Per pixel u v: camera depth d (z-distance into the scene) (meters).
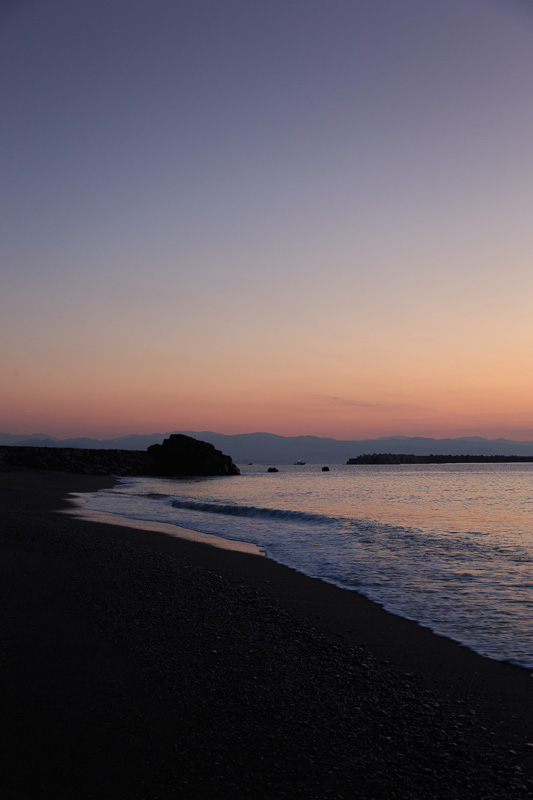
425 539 15.40
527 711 4.86
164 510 23.73
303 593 9.21
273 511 21.44
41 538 13.70
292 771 3.82
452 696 5.18
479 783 3.71
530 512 24.47
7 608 7.51
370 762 3.97
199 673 5.55
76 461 66.25
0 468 51.47
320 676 5.61
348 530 17.36
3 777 3.63
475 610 8.21
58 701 4.78
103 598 8.27
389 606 8.44
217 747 4.11
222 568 11.16
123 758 3.91
